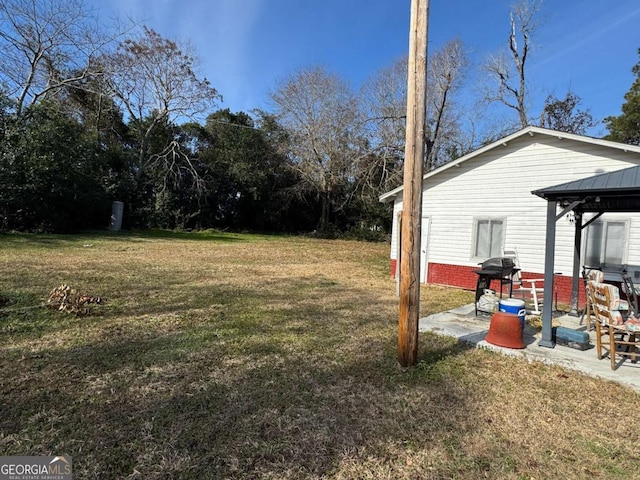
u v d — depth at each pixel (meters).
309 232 29.53
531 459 2.36
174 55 22.73
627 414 2.95
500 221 8.53
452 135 20.55
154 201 24.08
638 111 19.53
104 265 9.58
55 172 16.38
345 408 2.93
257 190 27.12
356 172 23.95
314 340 4.54
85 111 22.48
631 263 7.02
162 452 2.32
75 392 3.03
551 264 4.45
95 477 2.09
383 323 5.43
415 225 3.61
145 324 4.93
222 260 12.23
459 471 2.24
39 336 4.30
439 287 9.20
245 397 3.05
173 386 3.20
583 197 4.23
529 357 4.10
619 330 3.93
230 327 4.95
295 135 25.41
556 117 21.17
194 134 26.59
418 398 3.12
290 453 2.36
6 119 15.37
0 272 7.86
